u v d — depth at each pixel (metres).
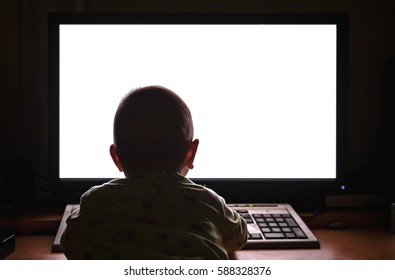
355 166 1.12
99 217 0.66
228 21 0.94
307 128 0.95
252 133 0.95
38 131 1.07
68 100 0.93
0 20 1.06
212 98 0.94
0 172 1.06
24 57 1.06
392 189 0.96
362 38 1.12
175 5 1.09
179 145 0.71
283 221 0.85
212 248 0.64
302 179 0.95
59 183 0.93
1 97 1.06
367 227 0.92
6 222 0.88
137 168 0.71
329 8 1.11
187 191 0.68
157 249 0.62
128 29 0.94
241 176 0.95
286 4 1.11
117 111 0.73
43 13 1.06
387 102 1.07
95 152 0.94
